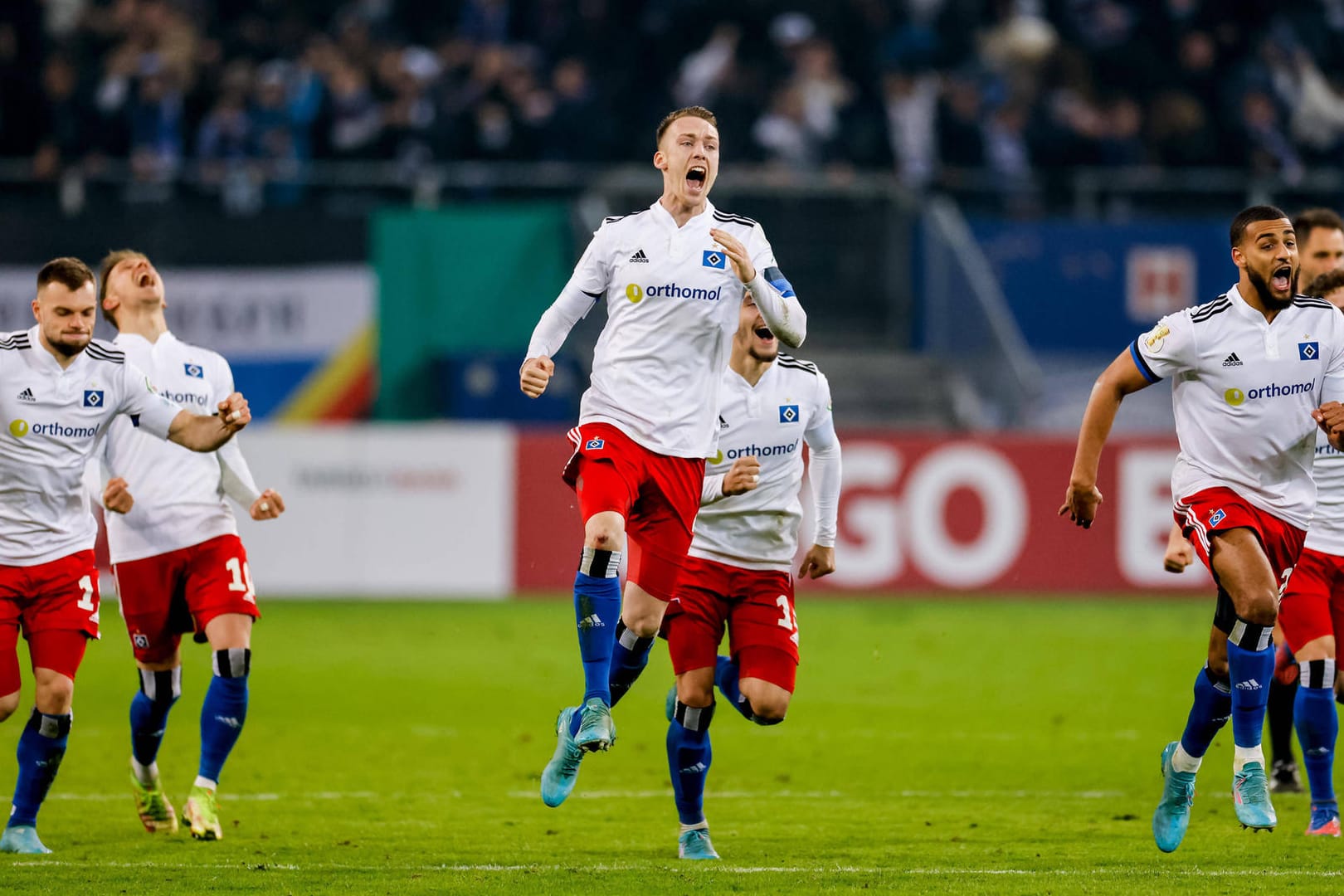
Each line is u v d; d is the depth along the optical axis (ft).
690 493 76.38
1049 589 195.83
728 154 225.76
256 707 129.70
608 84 234.17
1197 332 76.54
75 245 210.59
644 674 152.87
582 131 224.53
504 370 213.46
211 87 227.20
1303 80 238.48
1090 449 78.28
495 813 90.74
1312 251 95.55
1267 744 115.34
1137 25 248.32
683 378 75.87
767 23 239.09
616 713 130.93
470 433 192.03
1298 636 84.33
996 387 215.10
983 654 157.99
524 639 168.25
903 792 97.91
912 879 71.82
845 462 193.88
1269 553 77.51
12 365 77.66
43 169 214.28
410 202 217.97
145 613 84.79
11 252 210.18
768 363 81.20
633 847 80.84
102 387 79.25
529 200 220.23
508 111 222.48
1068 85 236.43
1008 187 225.35
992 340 214.48
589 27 238.27
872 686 140.26
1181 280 221.87
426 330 212.23
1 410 77.30
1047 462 196.34
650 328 75.46
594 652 73.92
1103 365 221.87
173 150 223.30
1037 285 221.25
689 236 75.61
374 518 190.90
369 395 212.23
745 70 229.86
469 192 219.20
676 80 236.84
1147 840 82.64
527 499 192.95
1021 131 231.09
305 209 211.82
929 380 221.25
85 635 79.97
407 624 178.40
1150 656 156.25
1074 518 79.36
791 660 80.59
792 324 75.46
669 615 80.43
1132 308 222.07
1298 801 93.71
